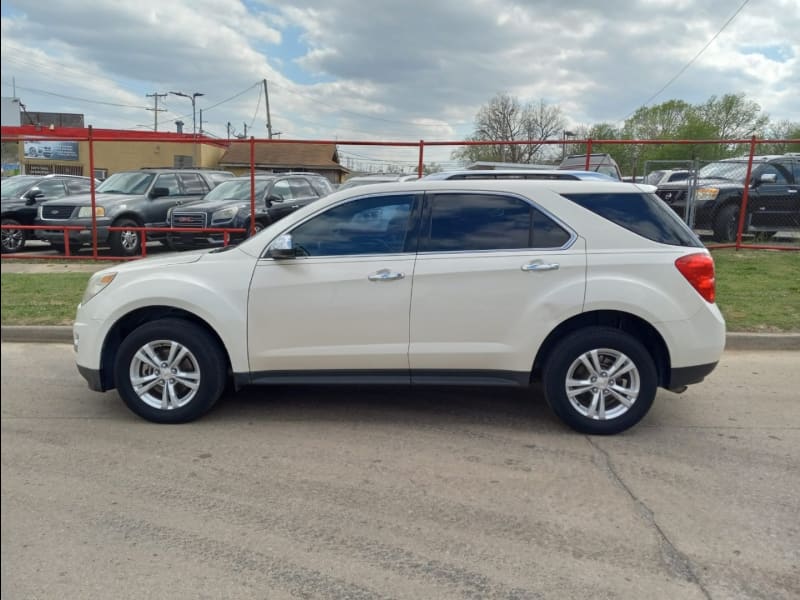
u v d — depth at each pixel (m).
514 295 4.33
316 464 4.00
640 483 3.73
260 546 3.08
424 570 2.88
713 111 62.16
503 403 5.21
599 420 4.43
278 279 4.48
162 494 3.60
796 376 5.92
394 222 4.52
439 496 3.57
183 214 11.86
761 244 12.61
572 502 3.50
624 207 4.45
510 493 3.61
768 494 3.60
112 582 2.80
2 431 4.57
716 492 3.62
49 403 5.18
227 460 4.06
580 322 4.47
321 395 5.39
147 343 4.60
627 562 2.94
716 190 12.16
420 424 4.71
